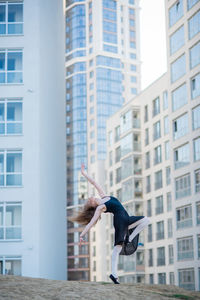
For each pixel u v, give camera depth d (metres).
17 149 34.59
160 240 58.59
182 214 47.84
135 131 65.50
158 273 58.44
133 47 131.25
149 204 62.47
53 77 37.88
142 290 10.05
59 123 38.16
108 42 126.81
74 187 120.56
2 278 10.50
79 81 126.44
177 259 47.78
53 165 36.34
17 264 32.78
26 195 33.78
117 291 9.60
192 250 45.66
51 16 38.66
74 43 128.88
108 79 124.69
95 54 125.56
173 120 50.69
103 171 92.69
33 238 33.06
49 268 34.03
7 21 36.34
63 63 41.06
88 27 128.62
